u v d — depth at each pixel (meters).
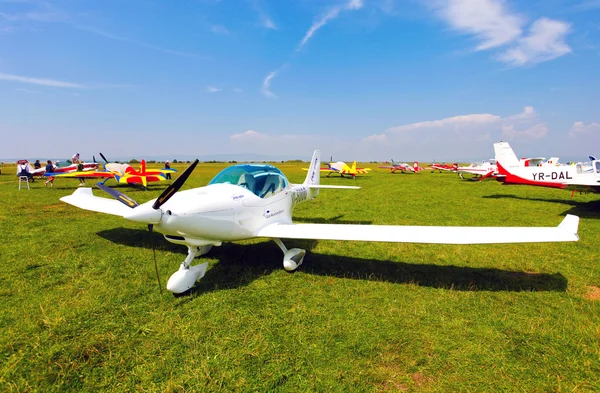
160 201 3.28
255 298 3.58
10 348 2.60
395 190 16.73
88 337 2.78
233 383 2.23
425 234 3.90
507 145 13.34
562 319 3.12
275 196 5.02
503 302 3.51
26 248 5.43
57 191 14.23
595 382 2.26
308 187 7.50
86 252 5.24
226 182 4.53
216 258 4.98
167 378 2.29
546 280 4.18
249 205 4.32
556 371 2.38
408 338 2.79
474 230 3.97
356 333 2.86
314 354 2.56
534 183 12.52
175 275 3.61
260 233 4.38
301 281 4.12
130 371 2.37
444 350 2.62
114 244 5.73
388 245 5.85
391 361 2.48
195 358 2.50
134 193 14.43
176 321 3.06
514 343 2.72
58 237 6.18
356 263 4.85
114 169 17.94
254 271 4.47
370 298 3.61
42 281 4.02
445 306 3.40
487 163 26.00
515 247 5.73
